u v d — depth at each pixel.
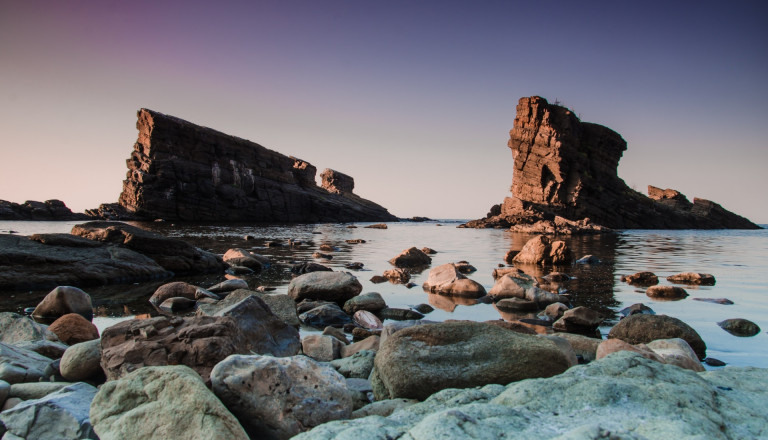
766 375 4.54
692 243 41.28
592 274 18.20
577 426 3.32
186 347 5.66
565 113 92.75
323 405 4.65
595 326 9.48
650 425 3.28
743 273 18.31
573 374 4.40
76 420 4.26
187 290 11.97
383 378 5.47
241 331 6.63
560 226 63.09
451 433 3.13
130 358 5.55
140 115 84.06
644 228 95.69
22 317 8.04
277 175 106.50
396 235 50.47
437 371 5.20
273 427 4.38
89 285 14.12
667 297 12.77
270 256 23.88
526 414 3.55
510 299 11.72
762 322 9.67
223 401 4.43
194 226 62.78
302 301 11.82
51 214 79.44
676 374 4.33
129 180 81.19
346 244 33.91
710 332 8.86
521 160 96.38
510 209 94.81
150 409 4.01
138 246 16.53
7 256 13.34
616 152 98.19
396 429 3.39
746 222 113.00
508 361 5.22
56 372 5.94
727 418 3.57
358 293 12.34
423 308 11.17
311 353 7.52
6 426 4.21
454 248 32.75
